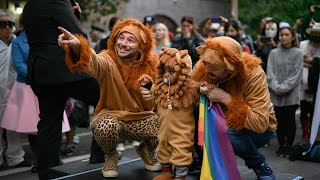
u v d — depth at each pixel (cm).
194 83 271
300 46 600
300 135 654
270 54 545
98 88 364
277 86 523
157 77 280
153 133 316
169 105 268
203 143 266
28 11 372
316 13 609
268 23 644
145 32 305
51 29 362
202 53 261
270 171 296
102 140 304
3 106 495
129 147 611
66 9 361
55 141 367
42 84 361
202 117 267
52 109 367
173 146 269
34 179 466
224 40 255
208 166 264
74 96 369
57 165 371
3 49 500
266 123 260
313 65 560
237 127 256
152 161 338
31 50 374
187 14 1566
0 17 508
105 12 848
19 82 480
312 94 575
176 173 272
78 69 275
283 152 532
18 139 512
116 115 308
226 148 263
